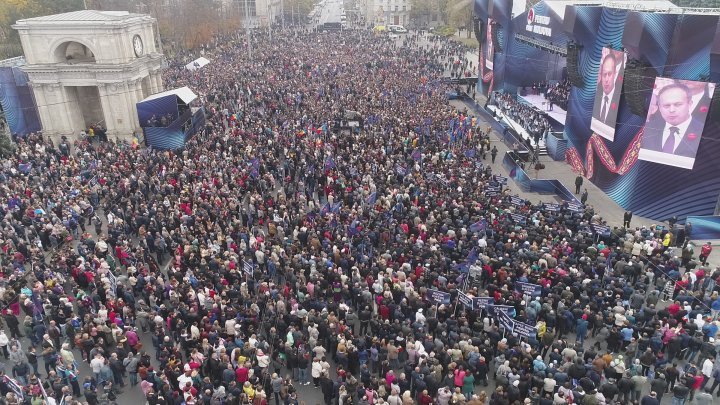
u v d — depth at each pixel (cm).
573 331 2203
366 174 3488
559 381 1747
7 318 2144
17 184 3231
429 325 2075
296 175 3691
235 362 1880
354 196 3167
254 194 3191
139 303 2186
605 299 2150
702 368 1864
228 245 2594
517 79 6044
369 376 1817
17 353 1919
